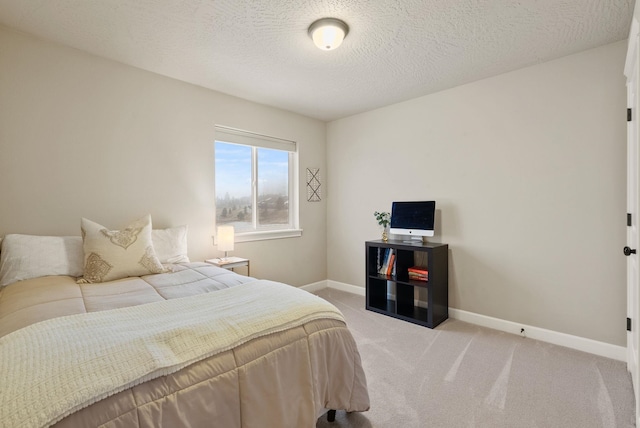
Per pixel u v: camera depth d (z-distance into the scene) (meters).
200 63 2.46
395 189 3.44
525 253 2.57
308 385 1.28
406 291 3.18
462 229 2.93
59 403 0.76
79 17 1.87
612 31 2.02
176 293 1.57
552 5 1.75
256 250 3.41
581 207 2.31
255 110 3.35
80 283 1.74
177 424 0.92
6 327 1.14
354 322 2.88
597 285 2.25
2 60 1.98
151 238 2.14
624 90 2.13
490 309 2.77
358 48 2.23
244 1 1.72
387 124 3.50
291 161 3.87
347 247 3.95
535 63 2.47
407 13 1.82
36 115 2.10
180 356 1.00
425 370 2.02
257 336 1.18
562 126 2.38
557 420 1.54
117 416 0.83
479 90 2.79
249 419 1.09
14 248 1.82
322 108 3.58
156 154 2.64
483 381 1.88
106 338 1.01
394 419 1.55
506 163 2.65
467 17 1.86
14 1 1.72
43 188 2.12
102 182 2.36
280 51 2.28
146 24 1.95
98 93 2.34
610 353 2.19
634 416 1.55
